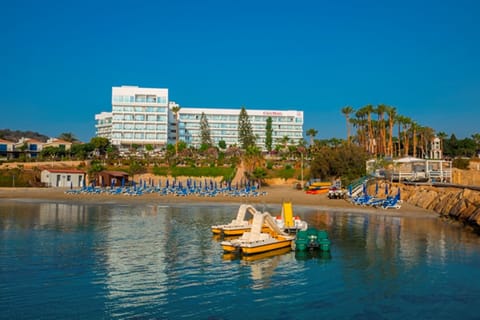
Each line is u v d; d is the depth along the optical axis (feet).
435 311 69.46
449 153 525.34
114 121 539.29
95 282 82.23
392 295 76.95
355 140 510.17
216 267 95.25
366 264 98.73
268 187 356.59
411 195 237.66
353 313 68.23
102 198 263.90
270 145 556.10
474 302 73.61
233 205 233.96
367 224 161.27
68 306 69.56
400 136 506.48
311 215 189.67
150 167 398.42
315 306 71.10
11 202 237.45
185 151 467.93
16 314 66.03
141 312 67.51
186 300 73.15
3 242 118.93
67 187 346.74
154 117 546.67
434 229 148.77
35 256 102.06
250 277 87.45
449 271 92.68
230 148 509.76
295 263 99.60
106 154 462.19
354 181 298.35
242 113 539.70
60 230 140.77
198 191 293.02
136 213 191.93
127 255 104.99
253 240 111.65
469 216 164.04
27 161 418.51
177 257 104.01
